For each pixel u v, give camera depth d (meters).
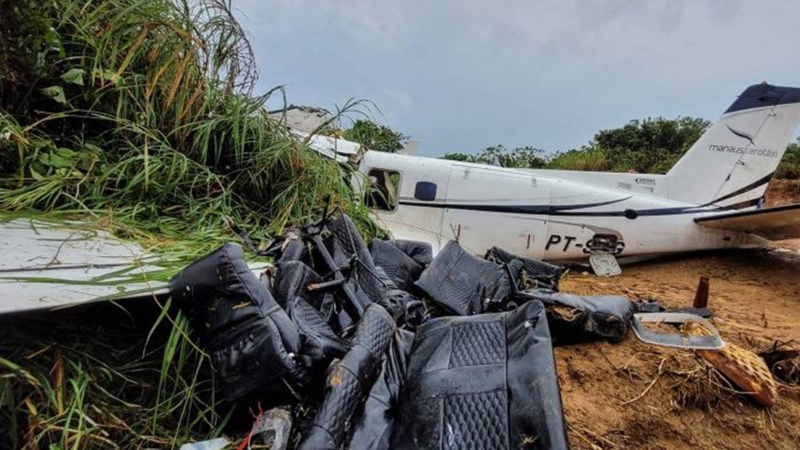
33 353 1.09
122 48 2.32
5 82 2.02
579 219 5.72
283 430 1.20
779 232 6.13
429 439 1.19
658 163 15.59
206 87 2.57
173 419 1.28
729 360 2.48
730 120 6.47
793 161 14.30
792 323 4.02
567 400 2.26
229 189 2.43
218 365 1.26
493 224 5.48
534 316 1.52
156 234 1.91
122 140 2.27
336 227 2.25
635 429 2.11
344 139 4.18
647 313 3.12
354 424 1.23
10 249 1.38
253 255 1.91
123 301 1.28
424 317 2.21
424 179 5.35
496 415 1.21
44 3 2.10
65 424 1.05
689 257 6.53
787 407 2.38
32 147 1.95
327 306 1.73
